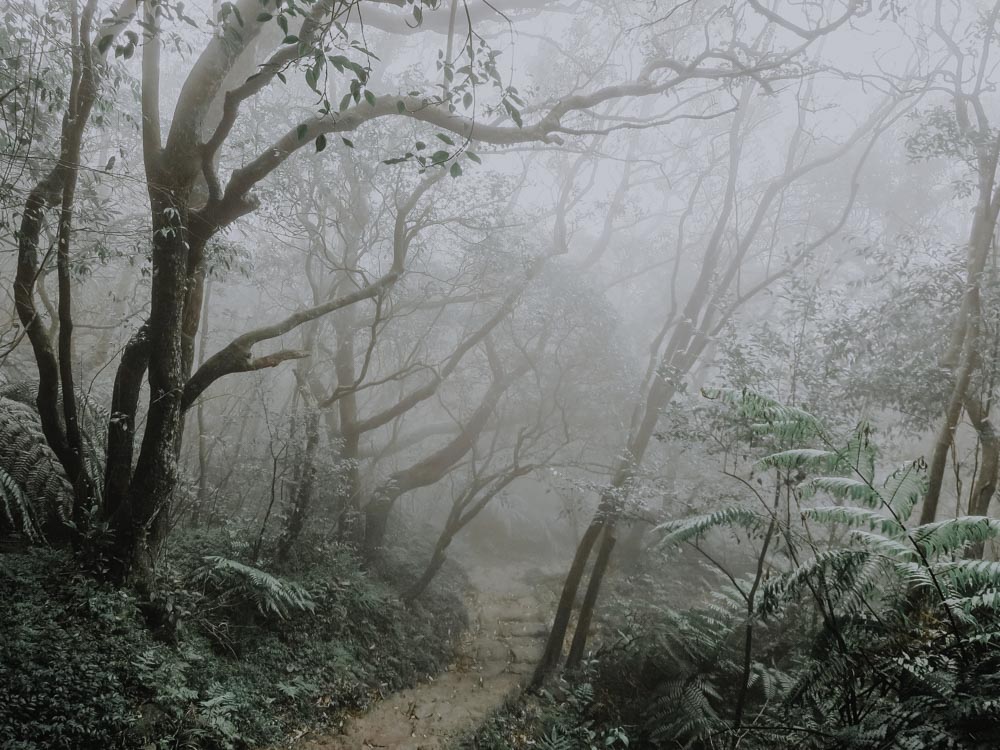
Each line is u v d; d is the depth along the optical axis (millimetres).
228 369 6148
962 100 7664
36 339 5469
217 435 9773
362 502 11898
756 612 5184
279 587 6660
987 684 3436
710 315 9516
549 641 8531
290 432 8625
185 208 5574
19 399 7234
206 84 5441
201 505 8336
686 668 6680
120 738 4262
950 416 5906
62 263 5316
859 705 4395
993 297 6664
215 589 6711
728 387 7336
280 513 8836
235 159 9016
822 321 7832
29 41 5020
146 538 5750
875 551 4461
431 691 7898
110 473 5840
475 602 11750
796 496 5547
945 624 4414
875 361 7844
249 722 5398
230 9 4605
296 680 6285
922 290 7672
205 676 5559
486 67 4203
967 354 6117
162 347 5508
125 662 4801
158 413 5578
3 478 5312
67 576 5305
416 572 10938
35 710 4039
